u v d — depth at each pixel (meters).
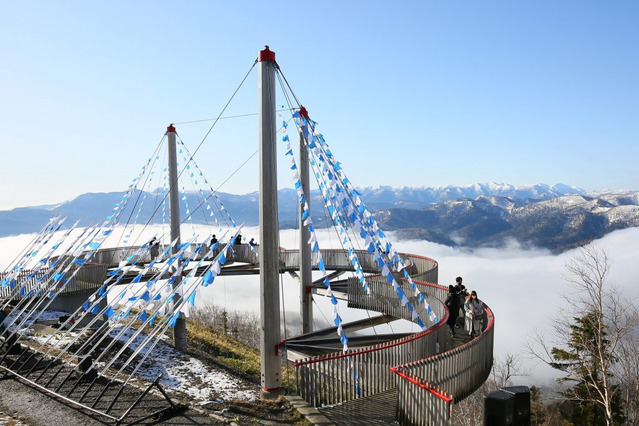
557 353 32.25
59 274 19.03
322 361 10.20
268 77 10.70
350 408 9.83
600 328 25.12
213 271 9.98
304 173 19.27
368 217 11.53
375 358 10.69
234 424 9.40
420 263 22.56
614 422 30.09
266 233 10.77
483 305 14.58
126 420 9.62
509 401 7.53
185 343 21.00
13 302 21.38
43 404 10.48
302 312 21.59
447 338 14.38
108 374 12.71
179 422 9.55
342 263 26.56
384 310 17.50
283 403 10.40
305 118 11.77
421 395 8.31
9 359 13.72
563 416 36.75
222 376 13.37
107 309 12.70
